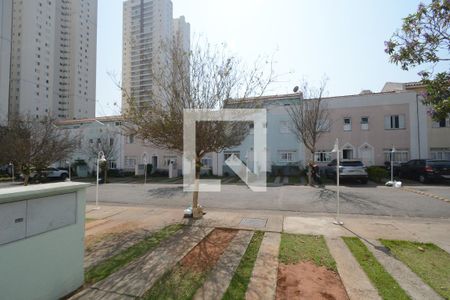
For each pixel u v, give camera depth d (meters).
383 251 4.54
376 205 8.66
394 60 4.81
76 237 3.35
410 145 19.17
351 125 20.55
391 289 3.26
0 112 29.03
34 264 2.78
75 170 26.88
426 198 9.80
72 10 49.00
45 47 42.41
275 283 3.46
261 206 8.86
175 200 10.55
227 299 3.07
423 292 3.19
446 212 7.65
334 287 3.36
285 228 6.00
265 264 4.06
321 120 17.92
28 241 2.71
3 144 12.18
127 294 3.19
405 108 19.41
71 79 48.34
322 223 6.41
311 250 4.63
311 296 3.15
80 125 27.94
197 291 3.25
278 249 4.70
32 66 39.94
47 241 2.94
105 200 10.94
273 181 17.08
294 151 20.88
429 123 18.84
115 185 16.86
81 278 3.40
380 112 19.97
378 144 19.91
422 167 14.88
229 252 4.56
